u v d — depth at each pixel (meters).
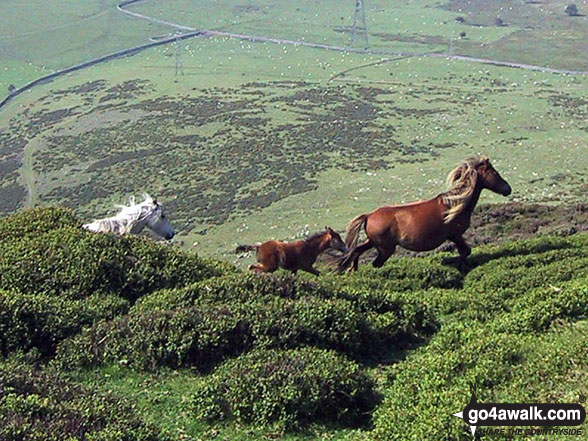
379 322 15.25
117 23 163.00
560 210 33.88
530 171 63.59
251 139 82.38
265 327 14.20
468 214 20.95
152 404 12.38
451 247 28.12
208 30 156.62
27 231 19.16
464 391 11.42
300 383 12.03
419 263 21.72
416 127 85.00
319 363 12.63
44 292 16.31
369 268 21.83
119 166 77.00
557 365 12.00
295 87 108.25
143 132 88.50
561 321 14.75
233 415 11.79
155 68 126.50
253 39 147.62
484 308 17.55
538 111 89.88
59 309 14.87
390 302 16.22
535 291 17.08
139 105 101.75
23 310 14.33
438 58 126.44
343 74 116.75
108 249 17.47
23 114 104.38
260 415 11.71
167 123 91.62
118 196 68.31
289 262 18.98
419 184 62.16
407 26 152.75
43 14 170.50
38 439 10.05
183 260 18.17
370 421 11.88
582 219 31.70
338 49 136.50
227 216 58.22
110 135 88.88
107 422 10.95
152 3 182.50
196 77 118.06
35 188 73.94
